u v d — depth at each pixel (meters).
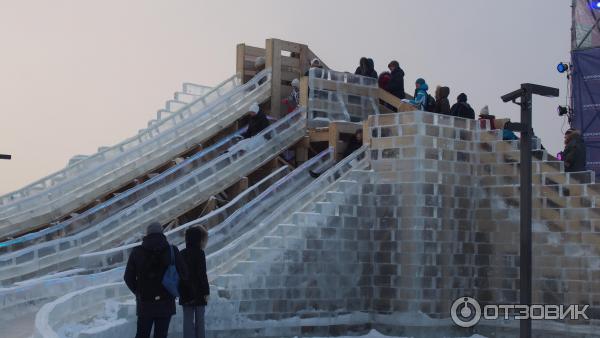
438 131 19.70
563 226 19.12
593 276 18.59
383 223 19.53
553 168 19.44
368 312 19.39
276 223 18.78
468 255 19.97
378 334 19.16
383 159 19.78
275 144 22.58
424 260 19.14
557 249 19.16
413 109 21.47
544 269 19.30
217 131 23.92
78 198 21.70
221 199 21.44
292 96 24.33
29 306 16.16
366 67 24.52
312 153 23.64
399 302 19.09
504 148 20.05
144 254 12.41
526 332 13.92
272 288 17.97
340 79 23.73
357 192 19.58
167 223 20.77
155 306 12.34
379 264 19.45
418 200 19.22
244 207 19.83
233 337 17.27
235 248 18.08
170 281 12.43
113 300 15.54
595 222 18.67
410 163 19.38
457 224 19.88
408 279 19.05
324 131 22.69
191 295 13.89
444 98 21.56
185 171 22.03
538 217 19.53
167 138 23.27
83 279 16.92
